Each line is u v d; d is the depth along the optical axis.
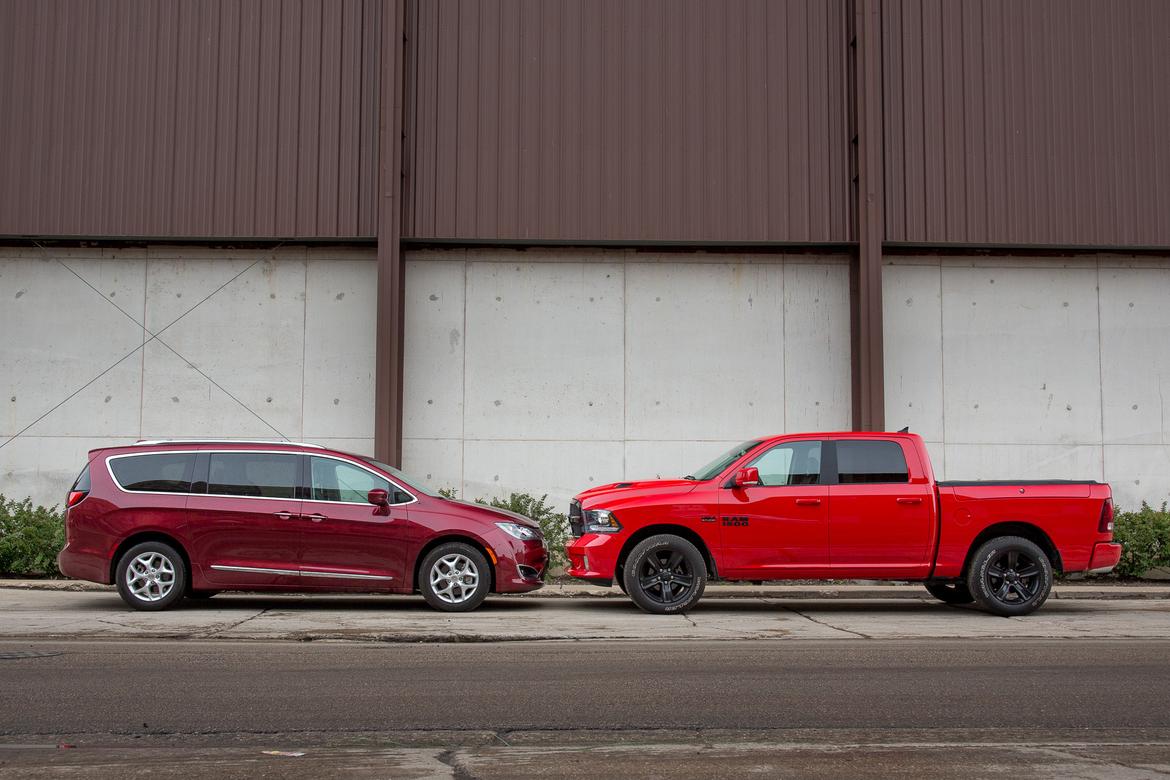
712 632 10.30
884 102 17.70
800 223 17.53
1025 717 6.50
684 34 17.73
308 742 5.81
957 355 17.91
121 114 17.36
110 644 9.26
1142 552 15.55
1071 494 11.98
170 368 17.58
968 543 11.87
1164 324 17.95
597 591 14.13
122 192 17.27
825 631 10.44
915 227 17.55
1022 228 17.61
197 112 17.38
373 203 17.33
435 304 17.80
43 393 17.48
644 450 17.67
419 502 11.98
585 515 12.07
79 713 6.47
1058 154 17.73
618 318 17.88
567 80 17.61
